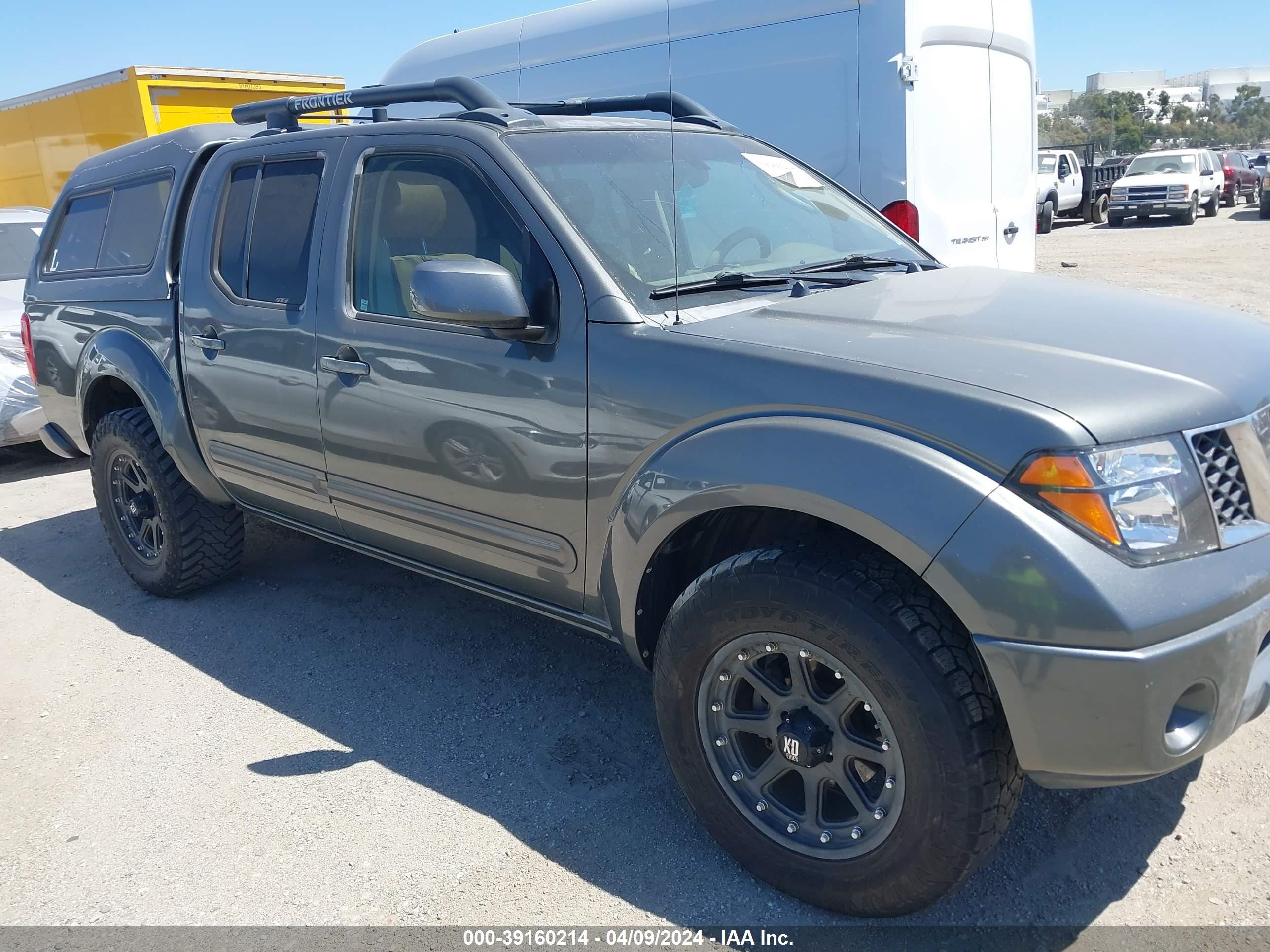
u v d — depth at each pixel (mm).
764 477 2195
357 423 3195
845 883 2287
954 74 6293
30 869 2676
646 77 7070
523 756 3092
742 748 2484
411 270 3068
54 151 11859
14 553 5258
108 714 3480
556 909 2426
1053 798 2746
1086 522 1916
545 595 2932
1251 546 2061
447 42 8430
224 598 4441
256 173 3668
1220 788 2727
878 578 2117
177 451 3982
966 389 2057
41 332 4766
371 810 2855
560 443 2656
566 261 2670
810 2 6086
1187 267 14219
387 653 3830
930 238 6191
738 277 2809
